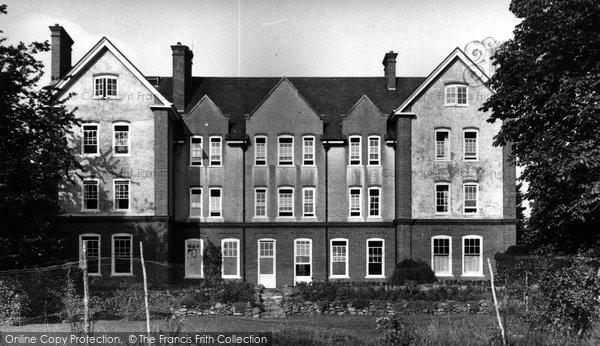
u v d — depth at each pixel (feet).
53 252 114.32
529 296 66.49
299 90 164.66
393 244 148.56
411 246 143.74
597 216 91.76
